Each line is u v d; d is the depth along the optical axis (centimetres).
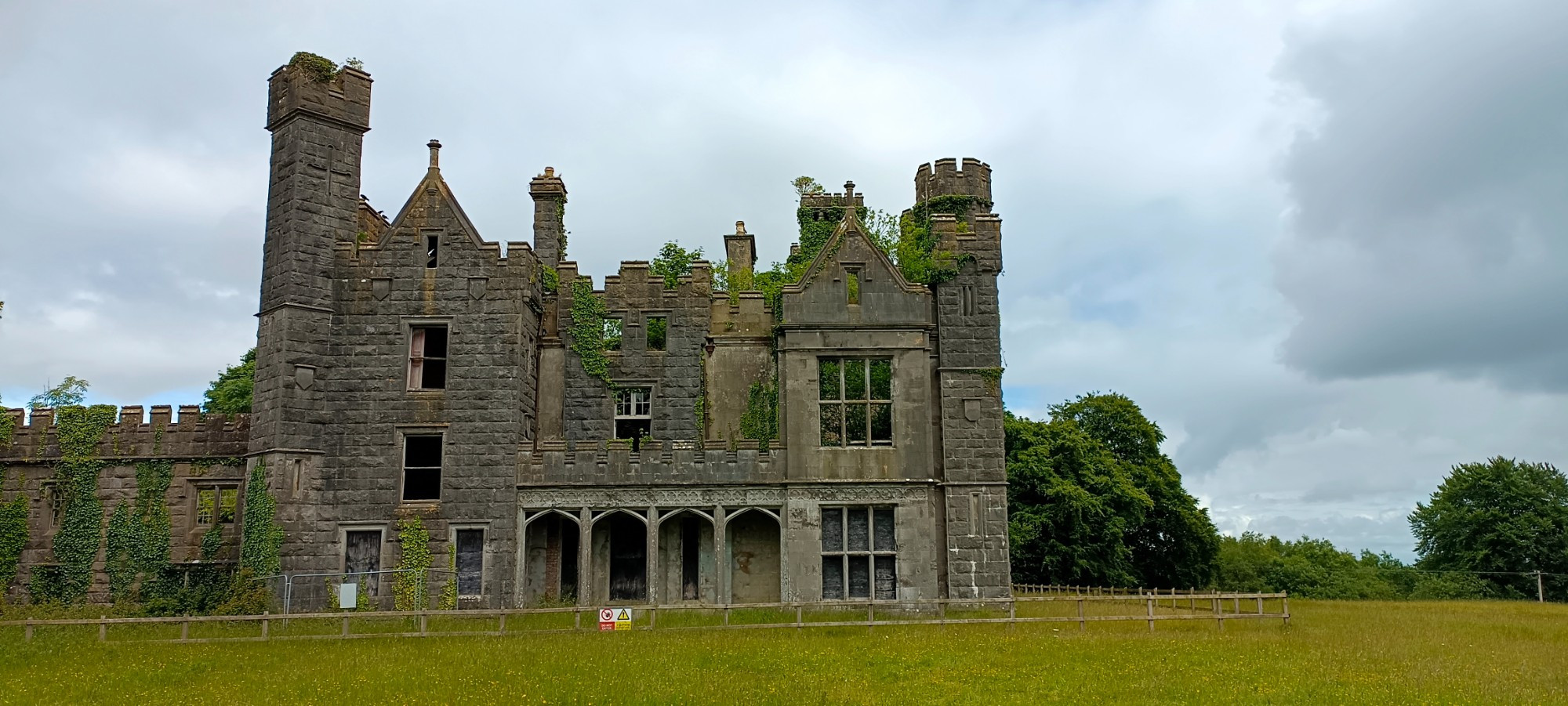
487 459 3291
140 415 3566
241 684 2053
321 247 3350
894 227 3950
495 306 3381
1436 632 2969
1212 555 6394
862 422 3428
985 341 3434
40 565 3488
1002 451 3366
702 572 3438
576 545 3522
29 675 2161
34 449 3569
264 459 3197
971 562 3291
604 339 3728
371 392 3312
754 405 3634
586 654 2309
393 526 3241
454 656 2303
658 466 3291
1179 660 2261
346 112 3447
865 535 3266
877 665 2209
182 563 3416
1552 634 3023
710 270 3766
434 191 3447
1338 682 2033
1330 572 8475
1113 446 6391
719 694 1917
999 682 2039
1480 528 6919
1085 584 5812
